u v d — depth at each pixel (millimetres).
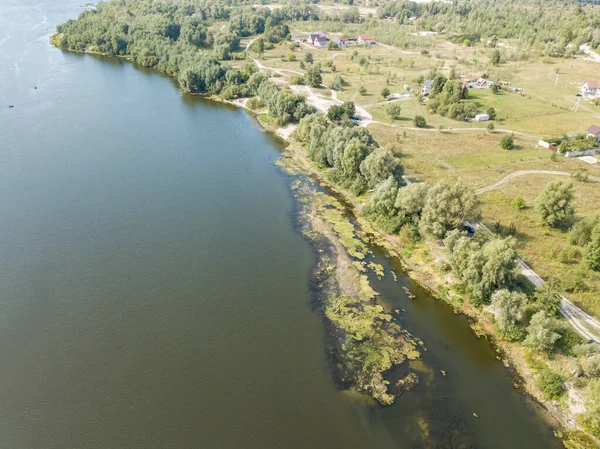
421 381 59125
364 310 71250
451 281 75500
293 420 53562
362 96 174375
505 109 159750
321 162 120312
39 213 94875
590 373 55625
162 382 58094
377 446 50969
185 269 79812
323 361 61812
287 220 95688
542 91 180625
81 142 129250
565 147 121875
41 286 74812
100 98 166375
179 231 90688
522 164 116938
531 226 87812
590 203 95875
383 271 80562
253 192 106750
